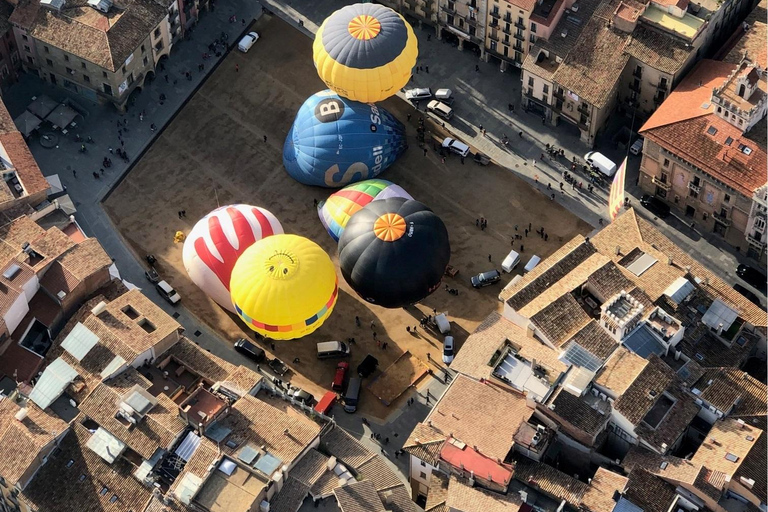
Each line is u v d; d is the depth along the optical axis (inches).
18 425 7618.1
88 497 7544.3
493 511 7490.2
